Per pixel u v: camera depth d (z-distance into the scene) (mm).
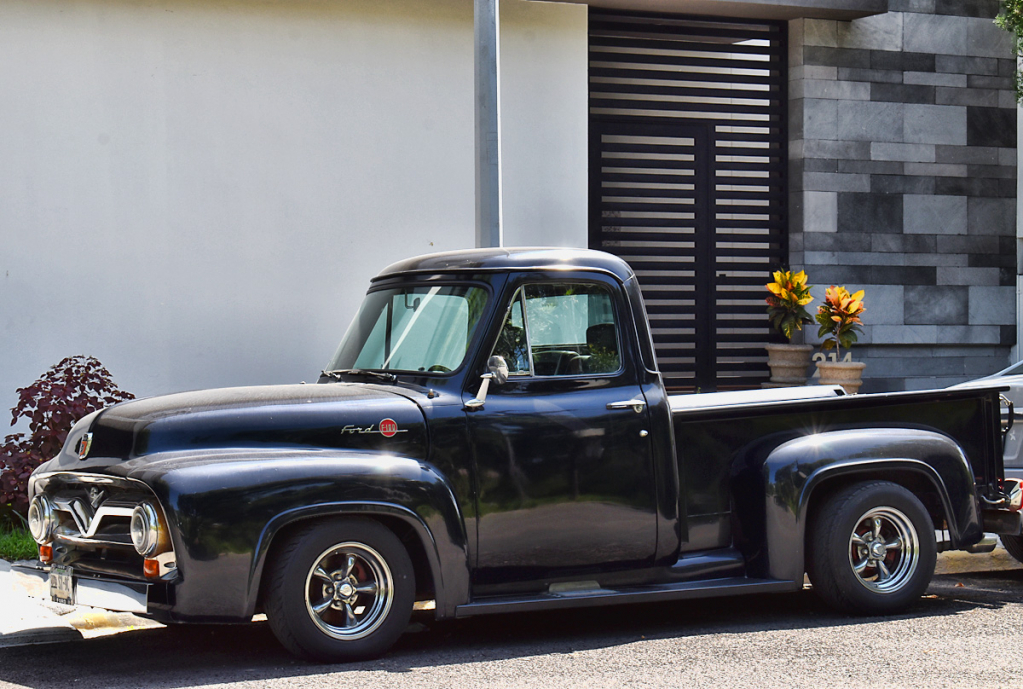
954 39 14031
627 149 13031
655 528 6281
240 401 5711
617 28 12984
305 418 5645
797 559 6441
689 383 13375
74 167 10633
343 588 5508
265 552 5250
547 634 6320
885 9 13148
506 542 5934
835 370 12547
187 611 5137
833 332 12781
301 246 11242
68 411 8828
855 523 6574
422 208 11617
